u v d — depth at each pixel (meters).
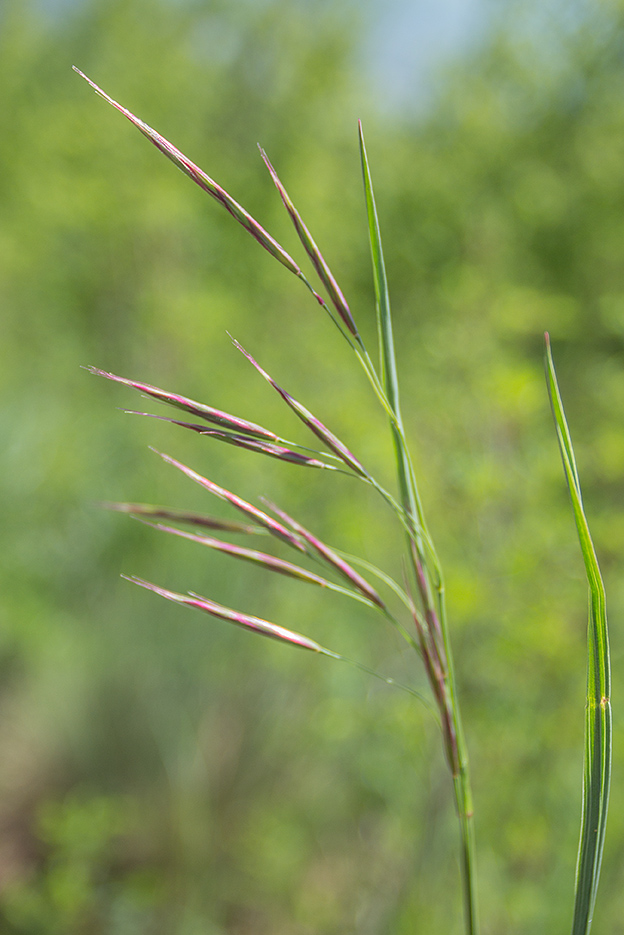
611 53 1.73
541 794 0.76
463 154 1.89
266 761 1.05
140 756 1.05
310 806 1.02
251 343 1.46
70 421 1.53
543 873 0.77
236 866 0.99
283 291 1.56
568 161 1.80
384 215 1.87
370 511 1.03
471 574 0.77
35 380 1.78
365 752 0.92
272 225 1.69
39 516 1.36
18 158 2.17
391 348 0.40
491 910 0.76
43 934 0.88
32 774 1.10
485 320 0.97
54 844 1.00
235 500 0.40
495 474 0.78
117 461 1.39
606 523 0.81
